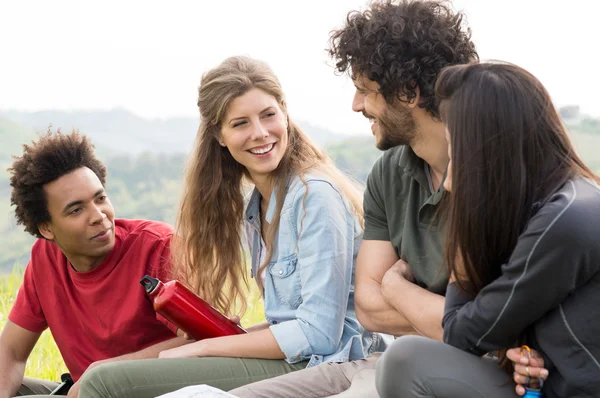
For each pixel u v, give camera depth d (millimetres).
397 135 2898
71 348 3621
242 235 3543
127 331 3512
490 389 2383
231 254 3518
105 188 3590
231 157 3486
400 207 3078
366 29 2828
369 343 3268
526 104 2307
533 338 2348
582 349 2221
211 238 3502
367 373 2934
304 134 3350
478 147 2318
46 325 3748
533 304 2246
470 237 2352
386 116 2881
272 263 3254
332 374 2963
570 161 2305
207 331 3150
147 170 45094
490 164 2309
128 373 2930
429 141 2873
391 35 2793
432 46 2783
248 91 3186
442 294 2982
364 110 3006
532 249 2217
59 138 3471
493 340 2354
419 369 2389
